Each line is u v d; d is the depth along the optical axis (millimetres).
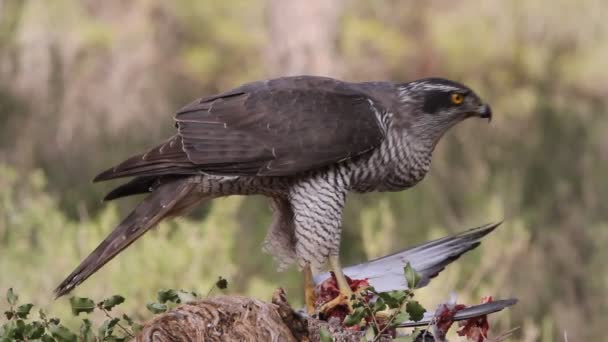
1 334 6520
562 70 18469
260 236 14984
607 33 18359
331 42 17250
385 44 17422
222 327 6461
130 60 17109
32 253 12031
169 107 17234
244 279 14219
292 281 14320
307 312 7645
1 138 17000
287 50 17188
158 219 8180
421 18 18062
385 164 8445
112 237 8062
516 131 18422
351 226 16500
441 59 17859
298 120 8164
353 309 6668
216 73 17281
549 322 12734
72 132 16922
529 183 18484
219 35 17344
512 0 18047
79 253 11805
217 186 8258
